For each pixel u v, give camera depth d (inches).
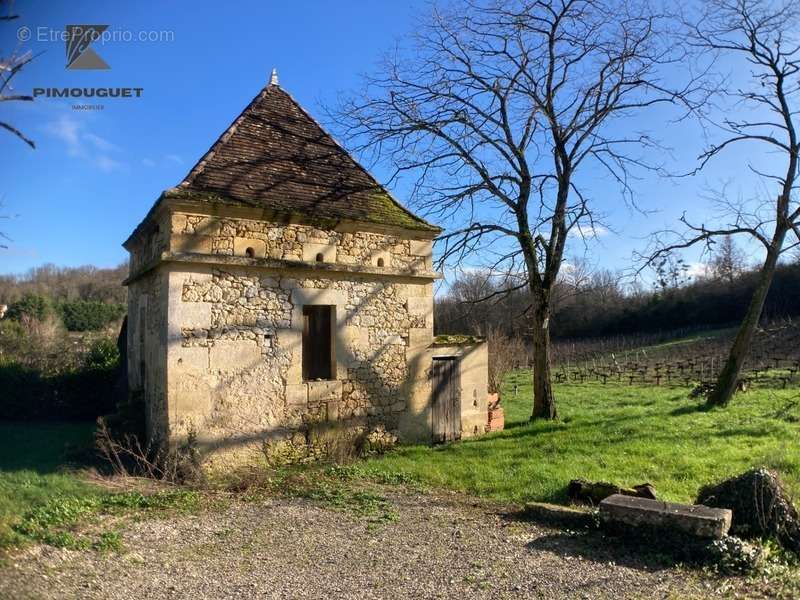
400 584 191.0
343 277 411.2
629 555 214.7
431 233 454.0
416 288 446.9
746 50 522.6
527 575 197.5
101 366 590.6
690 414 482.0
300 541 235.1
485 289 778.8
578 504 274.5
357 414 411.5
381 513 275.3
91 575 189.9
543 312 515.8
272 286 379.9
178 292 345.7
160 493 301.3
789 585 180.9
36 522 235.8
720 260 1488.7
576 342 1654.8
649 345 1457.9
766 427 407.5
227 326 360.5
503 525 254.4
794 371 731.4
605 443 393.4
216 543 231.9
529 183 503.8
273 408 374.3
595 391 805.9
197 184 365.4
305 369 405.7
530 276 514.9
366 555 218.5
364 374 416.8
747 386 627.5
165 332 345.7
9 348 690.8
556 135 493.4
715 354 1099.3
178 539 235.5
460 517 267.4
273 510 280.8
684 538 211.5
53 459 368.5
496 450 397.4
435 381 462.3
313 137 453.4
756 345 1086.4
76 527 239.9
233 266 364.5
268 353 374.9
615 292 1754.4
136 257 477.7
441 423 460.8
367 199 442.3
